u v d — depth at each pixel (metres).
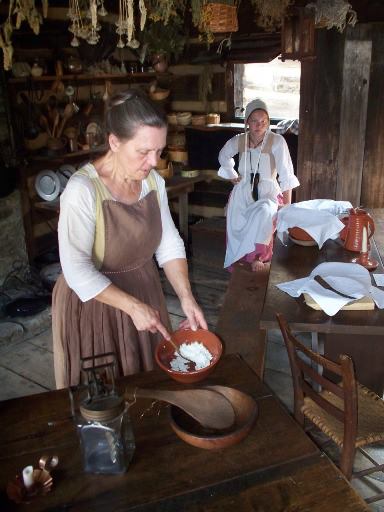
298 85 4.59
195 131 4.74
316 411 1.94
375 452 2.26
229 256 3.77
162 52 4.42
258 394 1.36
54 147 3.66
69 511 1.01
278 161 3.60
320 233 2.55
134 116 1.37
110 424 1.05
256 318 2.69
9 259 3.76
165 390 1.31
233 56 4.32
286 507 1.00
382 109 3.71
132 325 1.73
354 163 3.87
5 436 1.23
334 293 1.99
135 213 1.62
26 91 3.70
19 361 3.09
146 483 1.07
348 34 3.57
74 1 2.53
